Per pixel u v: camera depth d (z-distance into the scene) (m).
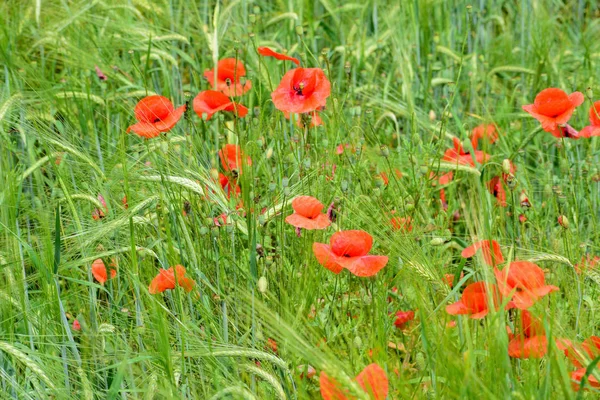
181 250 1.85
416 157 2.07
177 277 1.79
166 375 1.69
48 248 1.80
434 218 2.08
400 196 1.96
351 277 1.87
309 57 2.43
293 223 1.76
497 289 1.68
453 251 2.05
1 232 1.90
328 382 1.61
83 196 1.88
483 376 1.65
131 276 1.84
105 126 2.28
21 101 2.04
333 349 1.77
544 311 1.64
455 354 1.64
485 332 1.69
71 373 1.80
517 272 1.68
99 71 2.29
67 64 2.38
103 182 1.91
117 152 1.97
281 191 1.90
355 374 1.71
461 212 2.16
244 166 1.82
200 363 1.76
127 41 2.40
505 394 1.62
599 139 2.24
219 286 1.82
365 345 1.75
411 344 1.80
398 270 1.87
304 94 1.92
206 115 2.02
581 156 2.28
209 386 1.74
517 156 2.21
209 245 1.91
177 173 1.86
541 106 1.95
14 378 1.77
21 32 2.42
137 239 1.90
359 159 2.01
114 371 1.75
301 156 2.00
